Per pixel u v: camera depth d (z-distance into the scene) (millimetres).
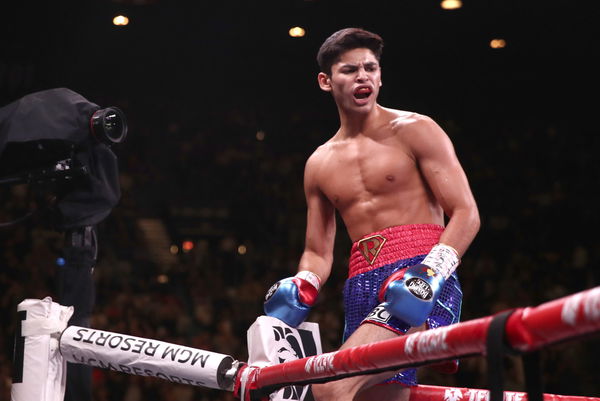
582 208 13164
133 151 15523
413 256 2422
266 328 2480
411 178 2492
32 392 2564
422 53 15867
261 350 2438
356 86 2525
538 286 10938
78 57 15055
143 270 12562
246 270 12398
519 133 15484
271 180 15188
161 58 15859
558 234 12727
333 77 2570
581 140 15070
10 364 8484
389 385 2428
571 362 8523
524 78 15797
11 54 14266
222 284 11836
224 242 13508
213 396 8562
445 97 16188
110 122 2814
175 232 14109
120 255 12750
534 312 1410
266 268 12406
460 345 1571
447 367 2355
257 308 11000
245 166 15469
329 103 16703
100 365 2586
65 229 2855
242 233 13859
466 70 15977
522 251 12508
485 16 14289
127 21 14656
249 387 2295
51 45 14492
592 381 8344
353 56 2545
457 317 2430
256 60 16281
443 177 2412
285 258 12594
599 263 11578
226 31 15422
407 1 13961
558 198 13398
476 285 11211
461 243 2336
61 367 2631
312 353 2607
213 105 16500
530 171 14445
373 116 2600
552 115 15742
